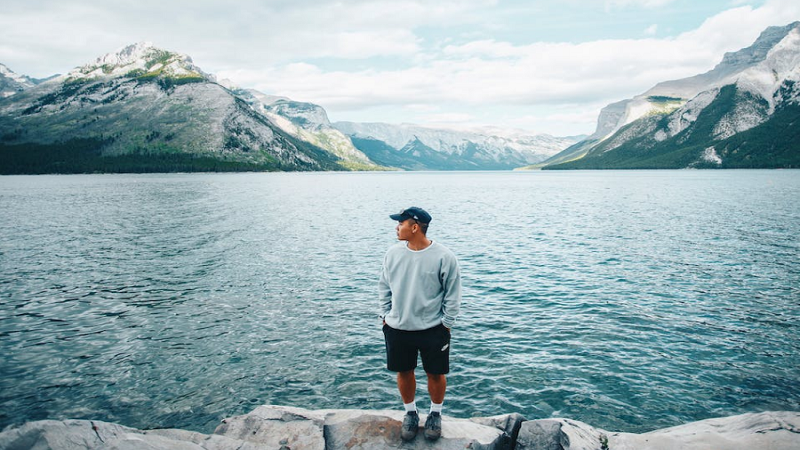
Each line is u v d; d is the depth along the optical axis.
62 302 20.62
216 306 20.12
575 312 19.12
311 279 24.91
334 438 6.18
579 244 35.38
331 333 16.91
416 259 5.95
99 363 14.30
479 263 28.91
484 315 18.92
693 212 56.69
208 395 12.40
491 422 6.82
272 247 34.50
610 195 93.19
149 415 11.40
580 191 110.69
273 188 128.88
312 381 13.20
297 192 110.88
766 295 21.14
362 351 15.29
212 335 16.70
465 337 16.50
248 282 24.23
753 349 15.06
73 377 13.34
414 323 5.96
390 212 62.34
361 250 33.34
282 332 17.02
